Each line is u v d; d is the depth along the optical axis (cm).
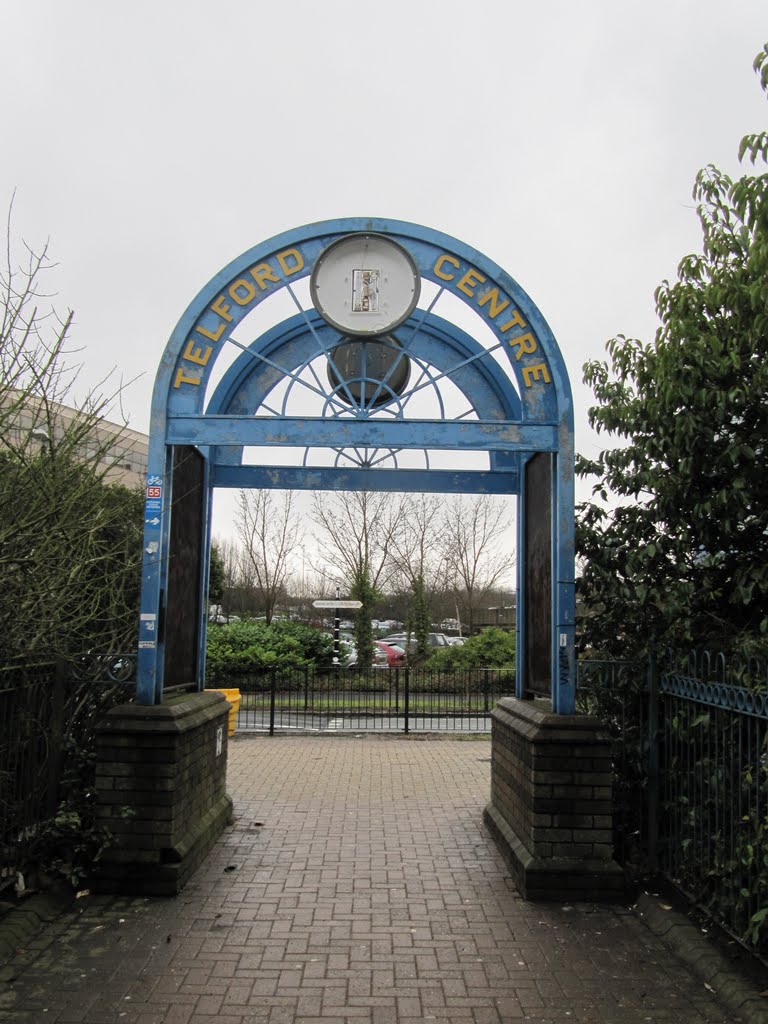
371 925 495
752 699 427
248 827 722
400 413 625
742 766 448
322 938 474
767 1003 380
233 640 1948
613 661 608
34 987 405
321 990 409
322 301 610
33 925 476
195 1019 377
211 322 606
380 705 1620
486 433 595
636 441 598
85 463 510
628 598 590
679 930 474
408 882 576
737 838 448
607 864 543
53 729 548
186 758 580
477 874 596
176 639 641
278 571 3081
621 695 609
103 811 542
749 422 525
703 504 525
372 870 602
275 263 614
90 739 579
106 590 575
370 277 613
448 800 851
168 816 542
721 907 462
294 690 1752
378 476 760
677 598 543
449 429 594
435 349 756
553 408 604
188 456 670
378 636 3284
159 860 540
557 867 540
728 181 538
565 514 589
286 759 1108
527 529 733
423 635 2466
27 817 525
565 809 548
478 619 3725
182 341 600
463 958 450
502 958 450
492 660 2042
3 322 439
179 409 596
